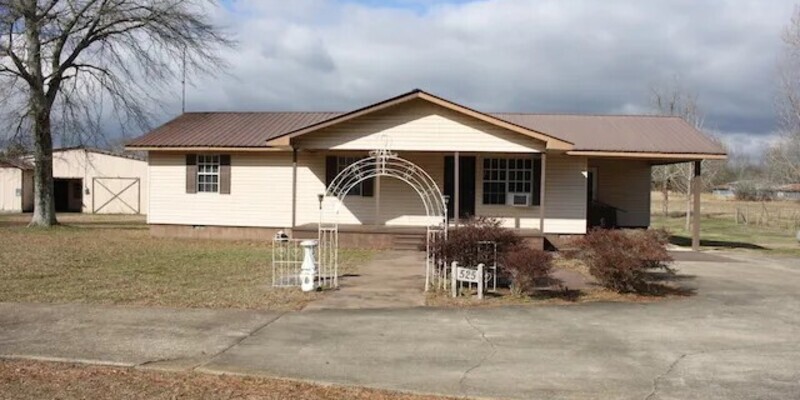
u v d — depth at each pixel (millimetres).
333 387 5859
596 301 10320
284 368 6441
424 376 6250
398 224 19953
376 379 6129
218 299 9977
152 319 8516
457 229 11836
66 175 37938
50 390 5570
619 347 7453
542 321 8789
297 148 18141
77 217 33312
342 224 20062
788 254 18859
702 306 10094
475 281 10578
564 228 19500
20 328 7945
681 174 38719
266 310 9234
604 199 22578
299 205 20281
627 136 20125
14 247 17094
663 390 5910
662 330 8367
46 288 10742
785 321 9047
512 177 19688
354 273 13242
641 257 10805
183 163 20859
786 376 6383
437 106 17719
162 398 5398
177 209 20938
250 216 20516
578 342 7664
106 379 5930
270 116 23031
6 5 21391
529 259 10469
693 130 21094
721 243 22891
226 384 5855
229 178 20609
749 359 7008
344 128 17938
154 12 23469
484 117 17344
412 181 19906
